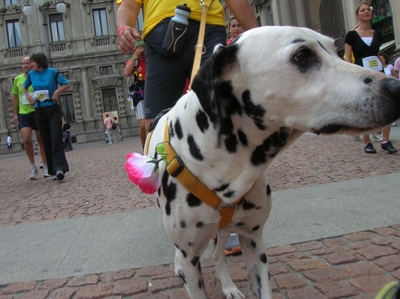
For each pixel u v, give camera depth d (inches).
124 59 1189.7
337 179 179.0
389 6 520.4
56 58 1187.3
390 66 335.6
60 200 206.8
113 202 186.9
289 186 175.9
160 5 98.2
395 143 274.8
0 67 1177.4
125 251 115.6
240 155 63.9
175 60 98.5
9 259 119.1
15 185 286.2
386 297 54.8
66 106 1199.6
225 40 100.2
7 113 1182.9
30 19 1187.9
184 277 71.2
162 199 71.5
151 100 102.3
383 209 126.6
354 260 95.0
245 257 75.3
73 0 1190.9
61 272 105.4
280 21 772.6
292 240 110.7
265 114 60.1
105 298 89.6
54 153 271.3
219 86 61.5
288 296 82.6
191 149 66.8
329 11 712.4
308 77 57.1
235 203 67.6
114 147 711.1
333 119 56.1
